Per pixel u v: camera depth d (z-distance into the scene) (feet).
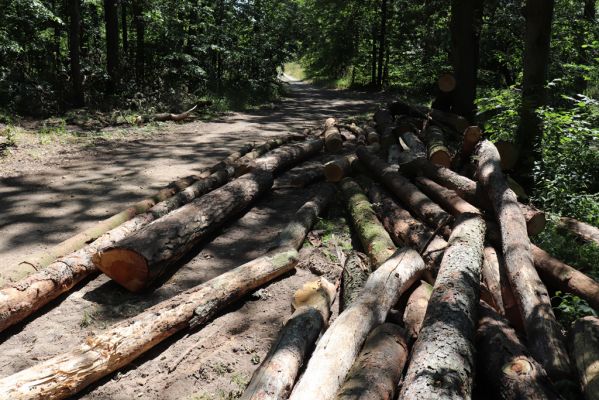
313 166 31.17
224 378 11.84
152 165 31.07
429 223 18.42
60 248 16.69
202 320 13.71
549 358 10.39
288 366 10.39
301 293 13.71
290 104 72.59
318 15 114.83
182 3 67.87
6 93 47.32
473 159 23.86
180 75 66.03
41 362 11.85
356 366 10.11
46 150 33.96
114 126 44.39
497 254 15.75
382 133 35.47
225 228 21.21
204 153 35.06
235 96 69.82
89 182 27.02
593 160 23.44
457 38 41.19
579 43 40.65
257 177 24.26
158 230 16.52
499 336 10.90
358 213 20.45
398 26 86.94
